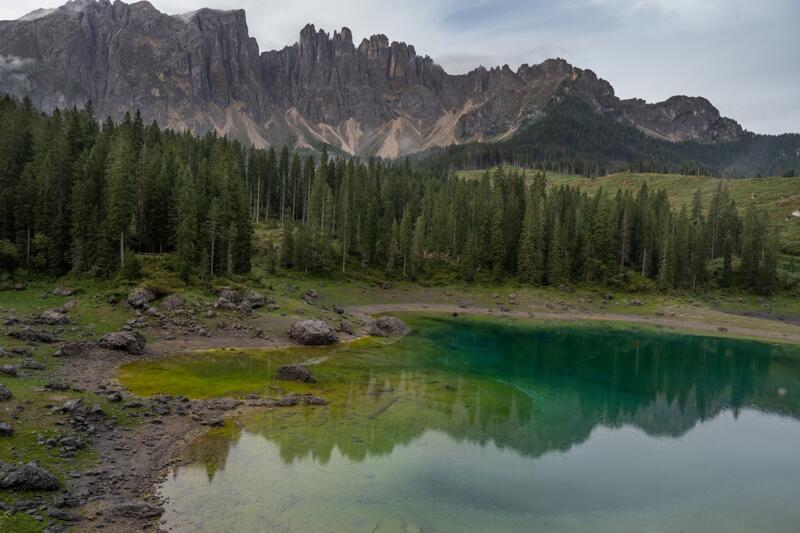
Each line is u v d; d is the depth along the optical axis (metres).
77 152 116.81
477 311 130.00
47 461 29.94
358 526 27.97
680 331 117.19
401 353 77.12
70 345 56.50
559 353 86.81
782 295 152.75
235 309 83.56
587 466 39.97
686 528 31.72
